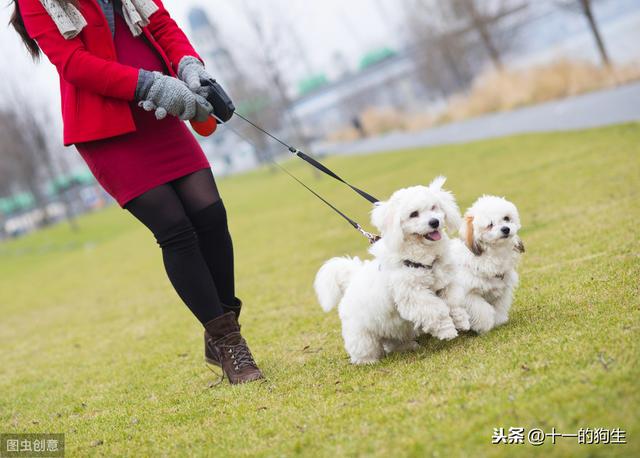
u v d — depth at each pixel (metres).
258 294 8.27
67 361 7.05
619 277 4.57
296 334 5.63
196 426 3.56
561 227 7.16
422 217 3.94
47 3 3.61
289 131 53.97
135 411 4.23
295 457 2.81
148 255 16.91
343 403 3.38
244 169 64.88
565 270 5.31
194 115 3.80
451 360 3.70
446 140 23.72
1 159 45.88
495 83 27.81
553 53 26.55
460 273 4.27
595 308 3.98
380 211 4.09
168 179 3.96
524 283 5.29
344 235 11.41
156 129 3.93
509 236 4.14
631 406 2.48
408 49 49.28
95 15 3.77
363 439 2.81
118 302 10.88
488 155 16.11
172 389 4.67
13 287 18.27
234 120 44.22
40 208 45.72
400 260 4.01
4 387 6.29
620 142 11.50
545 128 17.02
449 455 2.47
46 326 10.27
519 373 3.12
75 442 3.79
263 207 21.88
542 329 3.85
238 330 4.27
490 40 31.50
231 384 4.22
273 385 4.00
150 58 3.99
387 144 32.41
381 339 4.32
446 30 37.41
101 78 3.64
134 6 3.99
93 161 3.87
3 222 57.03
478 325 4.22
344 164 28.98
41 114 35.44
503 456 2.36
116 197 3.95
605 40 31.52
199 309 4.14
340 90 66.81
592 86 21.23
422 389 3.27
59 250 27.16
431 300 3.96
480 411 2.78
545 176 10.87
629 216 6.58
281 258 10.83
